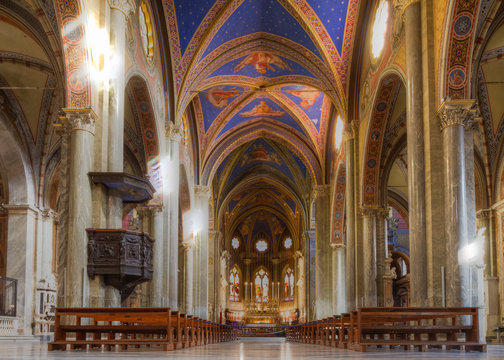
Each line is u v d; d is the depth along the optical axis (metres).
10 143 21.80
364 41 22.03
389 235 38.06
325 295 31.56
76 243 12.60
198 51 22.78
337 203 30.53
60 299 12.57
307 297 40.69
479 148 22.98
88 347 12.66
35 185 22.73
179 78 22.95
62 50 13.52
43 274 22.75
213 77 26.28
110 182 13.12
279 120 33.06
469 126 13.18
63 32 13.47
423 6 14.14
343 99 23.53
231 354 10.70
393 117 21.69
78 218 12.72
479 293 12.52
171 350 11.67
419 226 13.39
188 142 30.45
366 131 21.53
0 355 9.10
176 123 22.83
